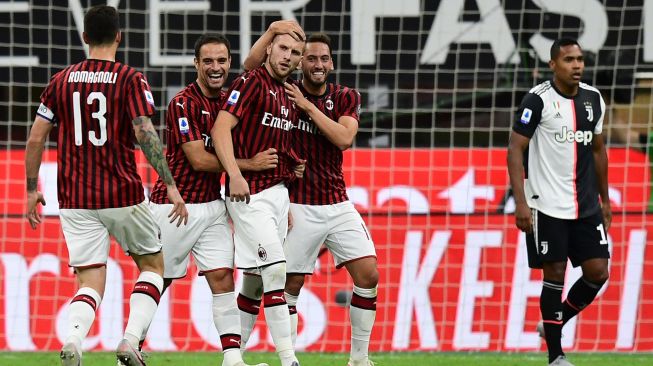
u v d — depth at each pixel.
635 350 30.55
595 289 23.80
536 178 23.22
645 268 31.14
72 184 19.41
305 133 22.92
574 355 29.88
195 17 33.44
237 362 21.47
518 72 33.34
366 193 32.25
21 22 33.31
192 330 30.50
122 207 19.50
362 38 33.56
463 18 33.53
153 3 33.38
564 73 22.97
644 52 33.09
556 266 23.16
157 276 20.44
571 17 33.38
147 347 30.20
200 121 21.59
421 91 33.34
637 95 32.97
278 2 33.56
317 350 30.45
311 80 22.84
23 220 31.47
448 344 30.70
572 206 23.05
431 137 33.09
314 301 30.89
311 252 23.23
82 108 19.20
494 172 32.41
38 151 19.56
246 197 20.72
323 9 33.59
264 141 21.34
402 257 31.47
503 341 30.67
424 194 32.19
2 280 30.91
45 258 31.19
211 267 21.83
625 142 32.69
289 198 23.09
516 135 23.12
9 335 30.42
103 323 30.39
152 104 19.31
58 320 30.67
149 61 33.34
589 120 23.23
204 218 21.75
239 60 33.44
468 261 31.36
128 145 19.59
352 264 23.08
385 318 30.97
